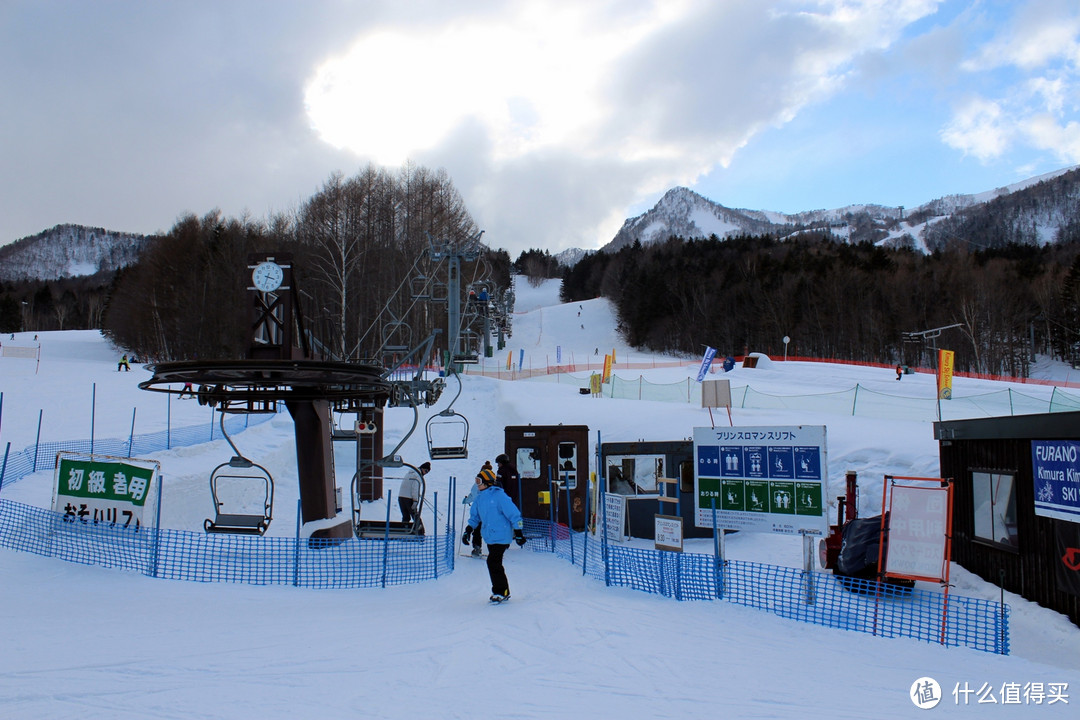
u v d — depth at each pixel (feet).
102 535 30.27
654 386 112.57
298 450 36.04
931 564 22.26
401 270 178.50
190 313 196.75
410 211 205.98
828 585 27.53
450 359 48.19
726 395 44.98
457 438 81.35
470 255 51.26
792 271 314.14
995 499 28.40
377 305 161.17
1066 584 23.44
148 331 202.18
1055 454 24.16
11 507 31.89
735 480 26.96
